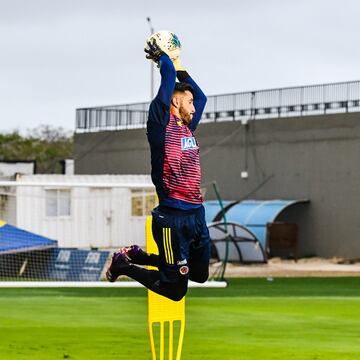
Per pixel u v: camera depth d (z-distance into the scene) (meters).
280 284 104.19
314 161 156.25
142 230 133.25
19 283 74.94
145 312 68.12
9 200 130.00
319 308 72.31
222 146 170.12
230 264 137.75
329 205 153.75
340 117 153.00
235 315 66.44
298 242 156.00
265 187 163.12
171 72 29.45
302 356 46.84
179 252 29.83
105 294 87.50
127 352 47.62
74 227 131.25
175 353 47.47
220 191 170.12
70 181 131.62
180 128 29.52
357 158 150.38
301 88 159.25
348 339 53.53
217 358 46.06
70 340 52.03
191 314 66.94
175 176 29.38
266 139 163.12
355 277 117.19
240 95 168.62
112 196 128.12
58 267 104.81
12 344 50.53
